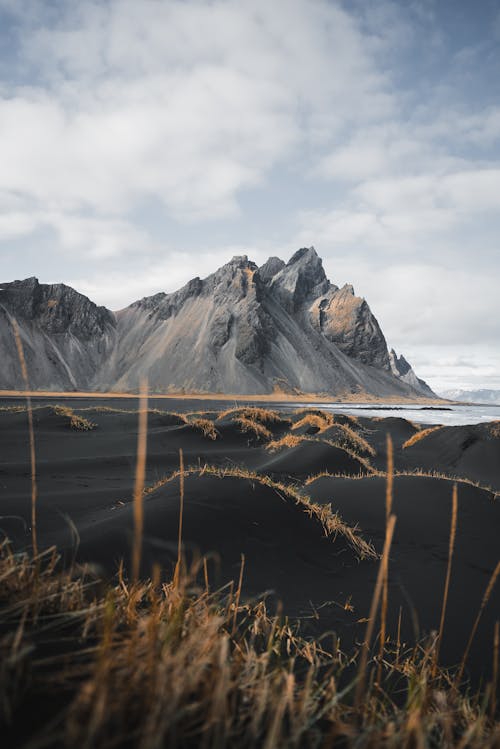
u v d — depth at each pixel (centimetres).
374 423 2791
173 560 416
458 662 336
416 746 132
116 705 108
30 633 154
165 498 548
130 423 1916
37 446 1432
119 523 474
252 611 346
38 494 743
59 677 127
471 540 632
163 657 135
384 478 880
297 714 151
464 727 187
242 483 598
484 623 406
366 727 154
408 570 522
